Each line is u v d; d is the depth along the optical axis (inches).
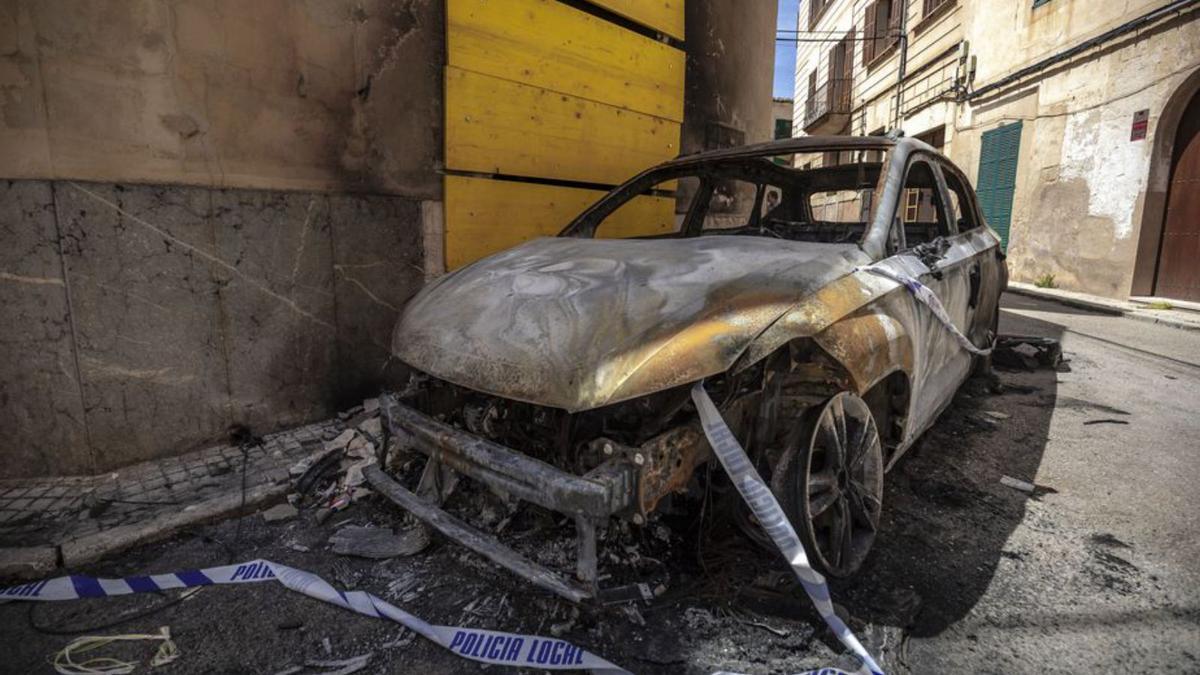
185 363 121.3
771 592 81.5
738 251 91.3
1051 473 122.9
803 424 79.9
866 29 695.1
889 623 76.4
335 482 114.0
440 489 89.6
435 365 80.6
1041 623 77.3
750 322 72.9
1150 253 356.5
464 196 157.9
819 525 89.0
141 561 92.5
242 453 125.4
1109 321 309.7
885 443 99.7
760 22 247.4
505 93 161.8
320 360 139.9
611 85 187.8
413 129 147.6
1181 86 327.6
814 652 71.6
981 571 88.7
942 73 541.0
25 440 109.8
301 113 129.6
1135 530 100.5
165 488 110.7
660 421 74.1
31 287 105.9
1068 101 403.2
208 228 120.6
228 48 118.3
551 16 168.9
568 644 71.9
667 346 69.4
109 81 107.0
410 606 80.8
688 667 69.2
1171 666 69.5
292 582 84.9
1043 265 429.4
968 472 123.2
